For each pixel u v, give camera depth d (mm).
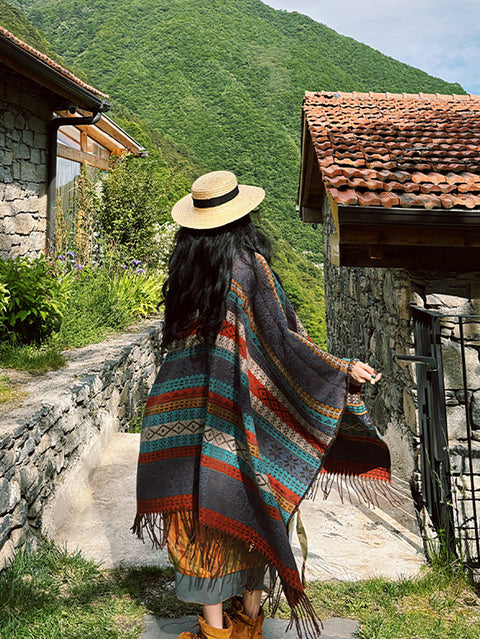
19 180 8016
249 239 1832
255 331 1774
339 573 2740
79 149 11555
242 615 1883
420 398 3531
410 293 3961
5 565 2486
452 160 4488
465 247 3836
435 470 3180
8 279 5125
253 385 1749
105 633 2150
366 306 6090
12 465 2662
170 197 23828
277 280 1880
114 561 2752
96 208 11320
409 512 3520
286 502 1725
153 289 8680
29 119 8227
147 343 6848
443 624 2361
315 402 1748
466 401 3199
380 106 7637
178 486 1730
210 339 1729
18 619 2189
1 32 6816
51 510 3070
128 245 11477
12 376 4211
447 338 3889
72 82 7988
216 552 1701
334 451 2059
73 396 3723
